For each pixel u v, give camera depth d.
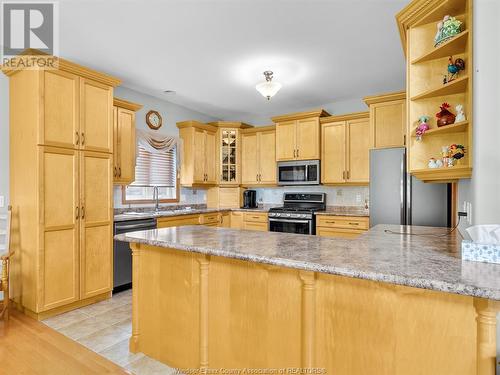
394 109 3.73
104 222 3.03
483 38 1.50
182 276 1.86
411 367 1.21
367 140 4.18
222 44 2.83
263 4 2.23
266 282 1.55
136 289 2.07
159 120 4.50
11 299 2.82
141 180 4.26
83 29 2.56
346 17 2.39
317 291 1.40
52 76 2.64
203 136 4.96
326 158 4.49
